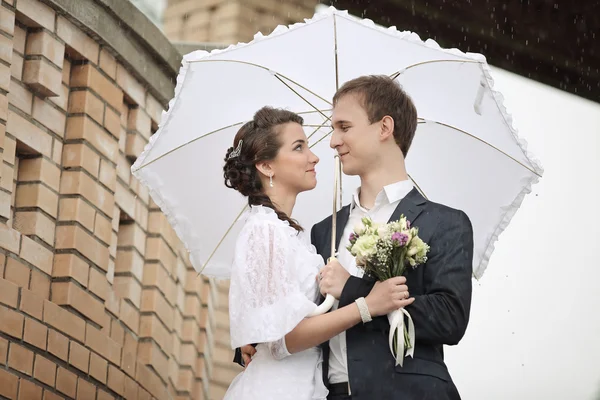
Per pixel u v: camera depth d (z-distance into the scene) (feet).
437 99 15.80
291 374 13.92
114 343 20.89
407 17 38.93
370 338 13.56
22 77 19.22
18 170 19.36
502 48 40.32
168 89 23.93
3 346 17.35
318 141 16.53
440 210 14.01
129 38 22.08
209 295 25.94
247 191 15.05
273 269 13.88
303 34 15.69
